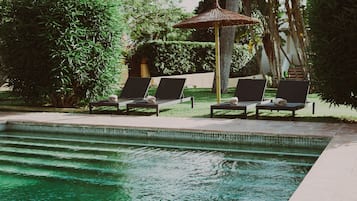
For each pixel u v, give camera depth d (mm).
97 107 12492
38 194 5555
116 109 12016
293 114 9422
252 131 8109
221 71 16797
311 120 9578
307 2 9617
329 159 5848
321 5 9000
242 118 10086
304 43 17547
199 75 23062
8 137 9508
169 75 23125
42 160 7465
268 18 19172
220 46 16922
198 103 13070
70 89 12164
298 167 6605
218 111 11195
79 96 12695
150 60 22734
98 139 9180
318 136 7586
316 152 7547
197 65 24016
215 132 8328
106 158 7508
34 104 13219
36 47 11984
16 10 12047
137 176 6324
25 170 6816
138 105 10656
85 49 11953
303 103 10047
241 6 20844
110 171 6652
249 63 26203
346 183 4730
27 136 9617
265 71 26719
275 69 19297
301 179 5953
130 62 23406
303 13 17547
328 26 8930
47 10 11742
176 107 12180
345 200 4172
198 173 6398
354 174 5090
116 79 12938
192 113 10984
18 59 12195
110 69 12648
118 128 9148
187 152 7805
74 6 11852
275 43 20062
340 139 7230
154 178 6188
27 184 6031
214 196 5305
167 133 8734
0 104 13570
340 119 9609
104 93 12641
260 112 10859
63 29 11766
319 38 9148
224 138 8273
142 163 7094
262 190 5492
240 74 25844
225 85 16828
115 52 12750
